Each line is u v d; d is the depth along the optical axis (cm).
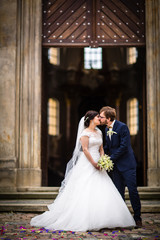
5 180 790
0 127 816
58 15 887
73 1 891
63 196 468
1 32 839
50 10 887
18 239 384
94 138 480
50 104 2548
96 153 480
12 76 828
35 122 822
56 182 1991
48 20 884
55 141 2547
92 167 471
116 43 876
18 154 815
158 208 600
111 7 888
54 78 2569
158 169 793
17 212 610
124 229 449
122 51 2562
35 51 841
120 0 888
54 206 473
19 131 821
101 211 440
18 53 840
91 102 2772
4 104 823
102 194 450
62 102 2633
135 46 881
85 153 472
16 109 824
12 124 816
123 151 478
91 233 422
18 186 797
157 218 541
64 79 2597
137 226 458
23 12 849
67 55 2606
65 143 2591
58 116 2606
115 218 441
